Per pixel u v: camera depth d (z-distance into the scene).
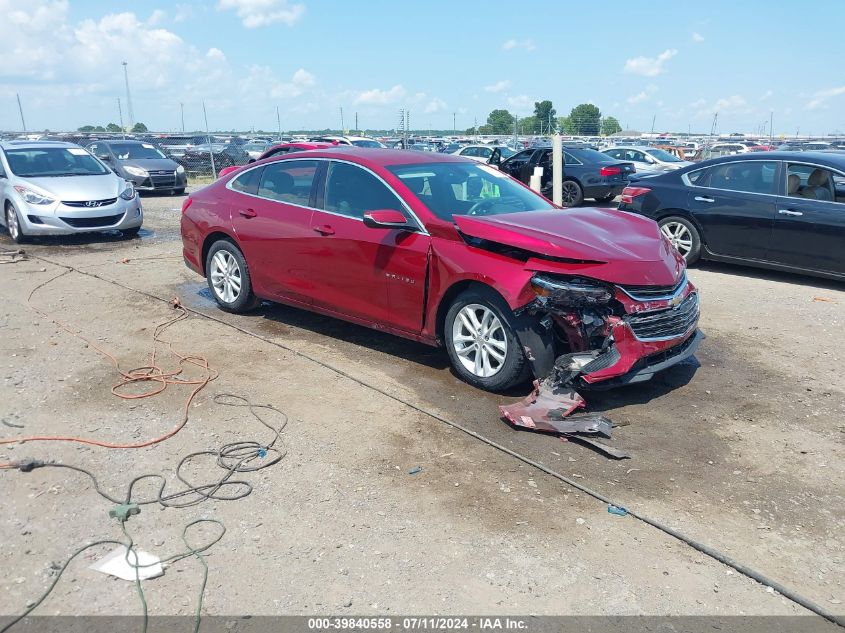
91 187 11.01
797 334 6.47
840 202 8.08
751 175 8.81
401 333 5.41
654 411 4.72
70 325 6.46
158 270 9.01
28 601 2.83
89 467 3.87
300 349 5.88
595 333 4.41
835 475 3.92
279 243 6.12
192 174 26.30
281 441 4.21
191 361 5.55
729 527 3.41
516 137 26.47
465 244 4.87
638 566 3.12
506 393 4.95
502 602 2.87
